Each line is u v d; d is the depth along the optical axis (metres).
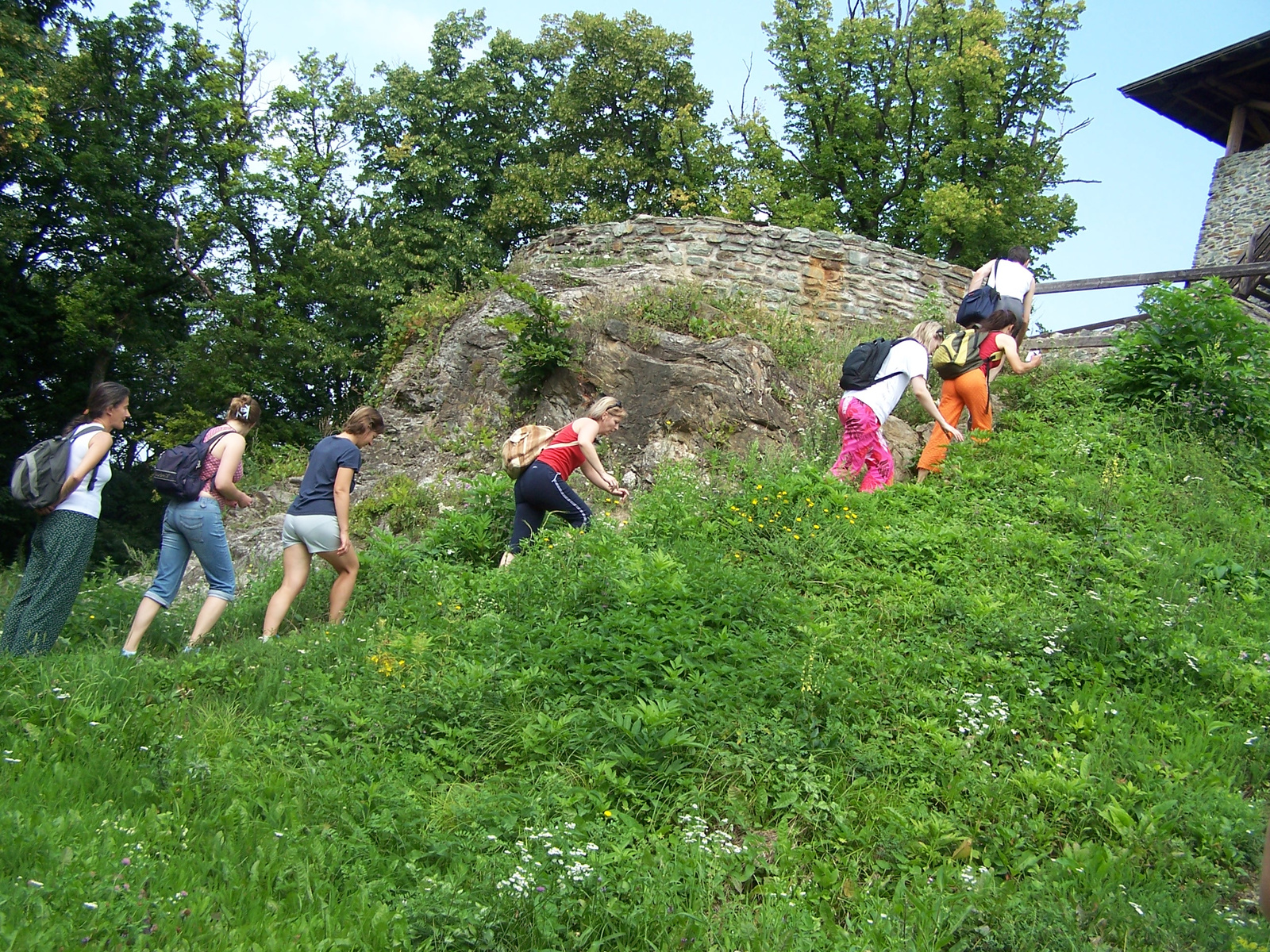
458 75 25.61
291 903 3.22
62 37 22.70
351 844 3.56
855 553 6.47
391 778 4.06
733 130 26.56
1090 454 8.48
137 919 2.92
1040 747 4.47
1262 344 9.46
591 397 9.68
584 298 11.09
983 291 8.83
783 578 6.07
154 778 3.87
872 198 25.91
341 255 23.11
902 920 3.37
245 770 4.07
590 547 6.09
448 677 4.67
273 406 23.84
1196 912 3.42
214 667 5.12
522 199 24.09
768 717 4.43
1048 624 5.40
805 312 13.20
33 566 5.70
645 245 13.50
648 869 3.50
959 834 3.85
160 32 23.66
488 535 7.43
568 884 3.29
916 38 24.72
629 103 25.75
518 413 10.10
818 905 3.45
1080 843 3.84
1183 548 6.88
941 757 4.23
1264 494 8.22
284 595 6.22
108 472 5.92
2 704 4.41
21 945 2.66
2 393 23.14
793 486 7.12
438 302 12.59
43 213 22.70
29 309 22.97
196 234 23.36
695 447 8.95
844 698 4.56
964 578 6.20
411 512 8.98
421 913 3.13
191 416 19.52
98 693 4.61
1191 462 8.40
